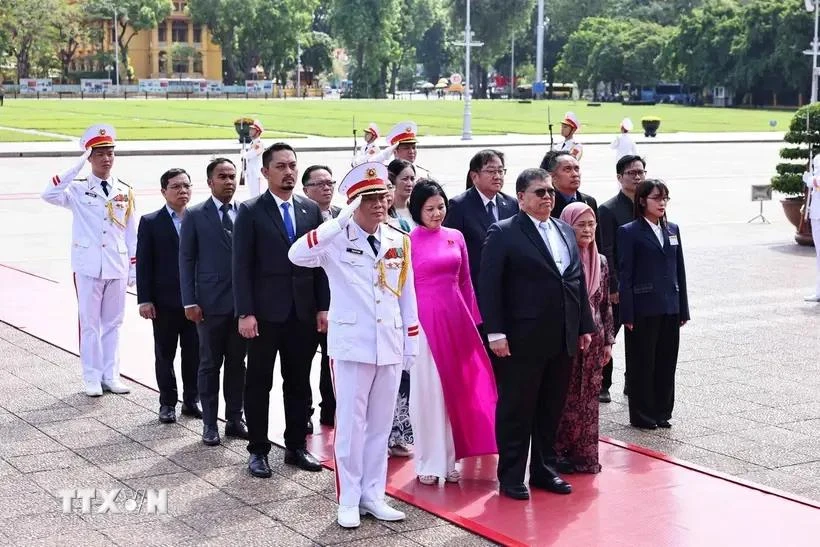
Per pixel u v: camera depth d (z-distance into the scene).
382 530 6.37
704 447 8.07
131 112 64.00
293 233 7.39
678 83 97.19
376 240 6.64
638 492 7.03
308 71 122.44
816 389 9.67
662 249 8.44
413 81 135.38
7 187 25.95
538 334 6.81
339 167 31.34
